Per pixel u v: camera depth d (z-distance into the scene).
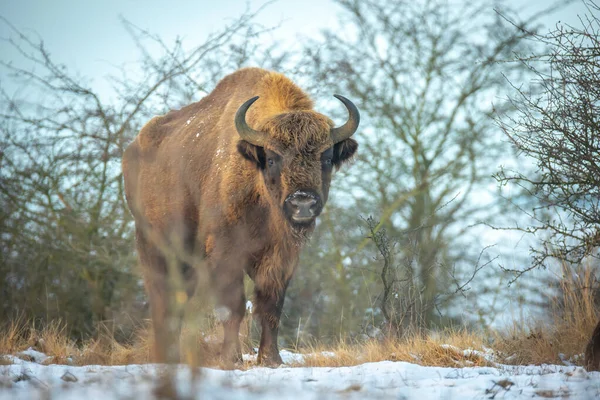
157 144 36.72
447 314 40.28
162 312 29.36
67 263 44.44
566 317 28.22
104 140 47.56
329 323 46.47
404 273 34.34
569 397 16.52
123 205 47.94
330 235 59.25
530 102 25.23
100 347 29.86
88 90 48.75
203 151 32.56
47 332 31.17
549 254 26.94
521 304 30.09
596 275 29.05
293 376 19.91
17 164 46.91
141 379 18.11
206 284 29.06
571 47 24.73
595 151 24.14
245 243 29.30
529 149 25.44
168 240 33.97
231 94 34.06
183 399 16.12
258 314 28.73
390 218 63.91
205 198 30.83
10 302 42.03
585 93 24.41
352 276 54.88
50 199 46.50
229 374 19.84
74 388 17.22
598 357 21.78
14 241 45.06
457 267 50.91
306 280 53.59
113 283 45.53
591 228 25.31
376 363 22.19
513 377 18.94
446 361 25.11
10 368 20.62
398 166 65.62
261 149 28.56
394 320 30.36
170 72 49.44
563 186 25.66
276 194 27.88
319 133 27.97
